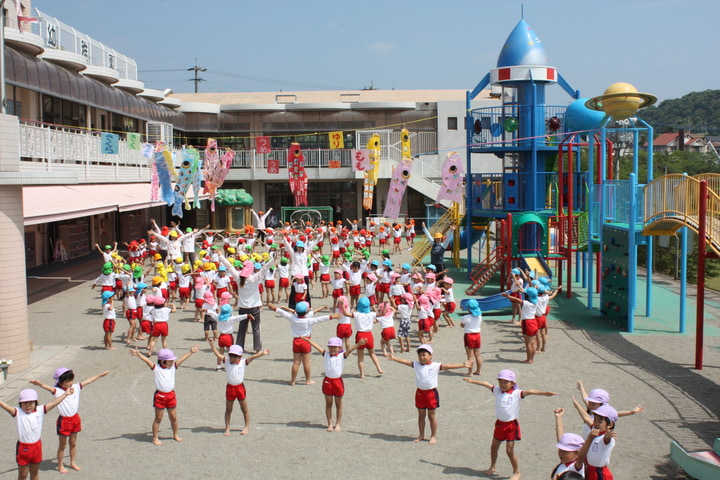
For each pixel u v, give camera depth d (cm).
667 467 989
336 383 1123
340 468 986
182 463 1007
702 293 1498
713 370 1491
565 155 2722
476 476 954
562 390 1348
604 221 2092
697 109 12200
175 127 4641
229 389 1109
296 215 4728
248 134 4884
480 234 3152
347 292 2355
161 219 4828
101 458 1027
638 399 1295
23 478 916
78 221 3625
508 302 2008
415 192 4962
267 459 1020
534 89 2559
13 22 2873
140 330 1791
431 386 1068
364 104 4762
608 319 2047
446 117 4859
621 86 2019
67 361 1573
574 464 781
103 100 3503
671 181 1655
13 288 1477
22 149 2217
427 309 1695
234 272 1652
